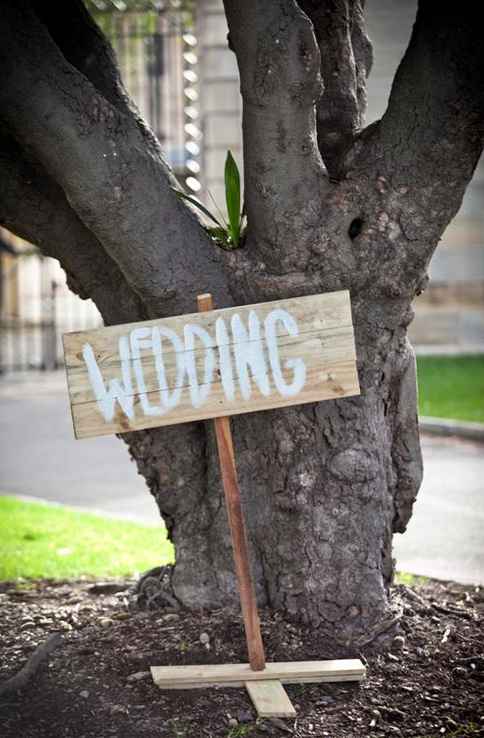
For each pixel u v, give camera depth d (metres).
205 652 3.84
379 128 3.93
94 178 3.58
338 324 3.65
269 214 3.86
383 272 3.90
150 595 4.30
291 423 3.95
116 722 3.46
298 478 3.98
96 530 7.00
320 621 3.98
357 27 4.60
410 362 4.20
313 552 3.99
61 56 3.57
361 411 4.00
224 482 3.63
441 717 3.55
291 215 3.85
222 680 3.64
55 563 5.95
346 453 3.96
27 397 15.17
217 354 3.60
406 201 3.84
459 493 8.14
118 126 3.65
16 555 6.18
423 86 3.72
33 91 3.47
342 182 3.92
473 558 6.12
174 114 18.61
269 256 3.92
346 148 4.18
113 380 3.55
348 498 3.99
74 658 3.86
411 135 3.79
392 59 14.88
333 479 3.98
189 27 17.02
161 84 18.53
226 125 15.11
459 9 3.61
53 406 14.16
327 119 4.26
